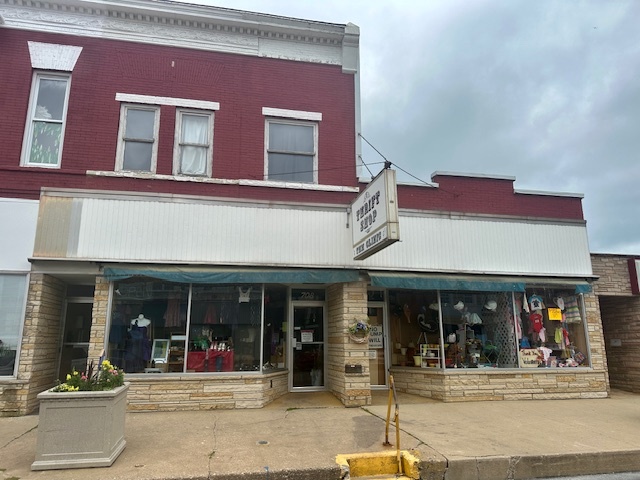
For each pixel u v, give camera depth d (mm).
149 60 10336
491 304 11102
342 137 10992
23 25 9898
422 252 10703
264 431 7328
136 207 9508
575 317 11414
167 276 9141
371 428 7539
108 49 10188
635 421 8273
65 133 9680
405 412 8953
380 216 8219
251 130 10555
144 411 8859
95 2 10086
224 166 10266
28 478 5223
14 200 9156
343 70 11281
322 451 6227
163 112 10219
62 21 10062
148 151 10125
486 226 11195
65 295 10422
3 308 8836
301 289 11359
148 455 6051
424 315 11078
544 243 11453
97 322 9047
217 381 9234
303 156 10867
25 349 8711
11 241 9016
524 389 10594
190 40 10602
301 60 11117
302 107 10922
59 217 9219
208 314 9602
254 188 10195
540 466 6066
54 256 9047
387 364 11586
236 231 9836
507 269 11102
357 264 10227
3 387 8500
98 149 9766
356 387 9555
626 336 12266
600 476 6141
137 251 9352
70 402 5652
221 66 10680
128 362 9117
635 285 11906
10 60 9742
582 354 11273
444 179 11297
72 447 5574
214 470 5477
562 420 8320
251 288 9898
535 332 11125
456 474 5828
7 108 9562
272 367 10336
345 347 9758
